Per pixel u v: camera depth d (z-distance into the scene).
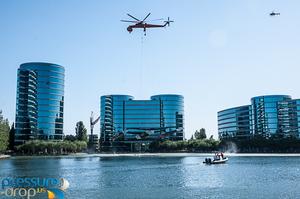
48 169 123.00
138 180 88.62
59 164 153.25
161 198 61.81
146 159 197.75
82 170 119.00
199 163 154.12
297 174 99.62
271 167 125.69
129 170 118.75
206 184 80.06
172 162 163.88
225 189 71.69
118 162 168.62
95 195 65.00
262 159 179.88
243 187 74.31
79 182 84.38
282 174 100.06
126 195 65.12
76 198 62.12
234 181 85.06
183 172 110.19
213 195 64.38
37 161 179.38
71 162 170.00
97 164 152.75
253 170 114.19
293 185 76.38
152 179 90.75
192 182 84.00
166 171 114.19
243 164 143.25
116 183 82.50
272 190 69.56
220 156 164.38
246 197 61.94
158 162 165.00
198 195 64.56
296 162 152.12
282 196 62.62
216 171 112.56
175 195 64.81
